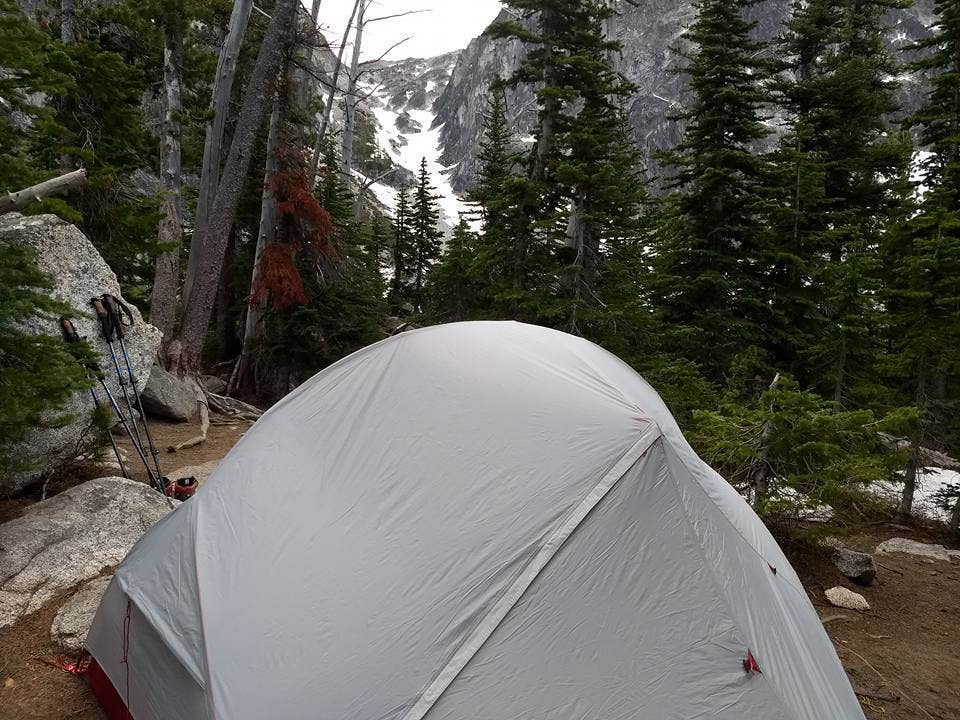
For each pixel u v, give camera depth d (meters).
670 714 2.75
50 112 7.25
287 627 3.04
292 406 4.43
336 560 3.23
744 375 11.01
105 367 6.75
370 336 18.20
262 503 3.71
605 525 3.15
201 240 13.30
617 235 13.75
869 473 6.23
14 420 4.45
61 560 4.97
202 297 12.85
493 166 21.61
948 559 8.62
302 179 15.86
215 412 13.14
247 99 12.48
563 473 3.32
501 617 2.90
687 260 15.09
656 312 14.79
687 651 2.88
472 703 2.72
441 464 3.50
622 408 3.66
